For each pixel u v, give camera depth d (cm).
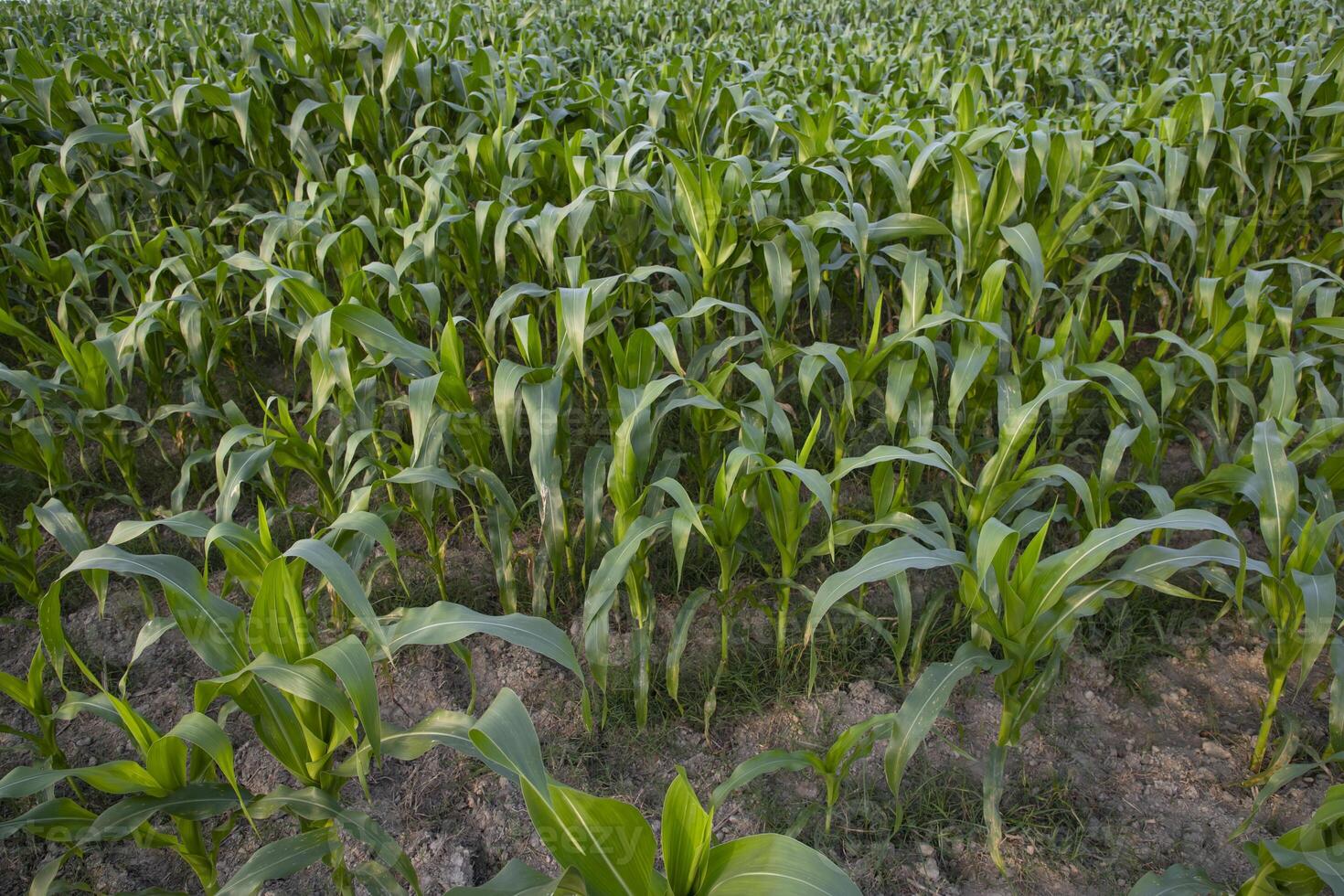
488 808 205
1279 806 200
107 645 253
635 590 213
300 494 306
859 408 329
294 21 415
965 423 273
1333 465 210
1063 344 236
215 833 165
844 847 193
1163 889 156
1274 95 353
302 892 186
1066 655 234
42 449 244
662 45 646
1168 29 655
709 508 196
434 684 240
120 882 189
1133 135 348
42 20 689
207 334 297
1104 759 214
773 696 231
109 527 293
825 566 272
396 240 329
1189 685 234
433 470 211
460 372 220
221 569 280
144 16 767
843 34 721
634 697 230
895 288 378
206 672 247
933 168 330
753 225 283
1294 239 420
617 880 114
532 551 242
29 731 228
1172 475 315
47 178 352
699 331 335
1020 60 589
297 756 156
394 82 425
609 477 199
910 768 211
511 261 354
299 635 145
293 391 353
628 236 312
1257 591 226
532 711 231
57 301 373
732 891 115
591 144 339
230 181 389
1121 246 342
